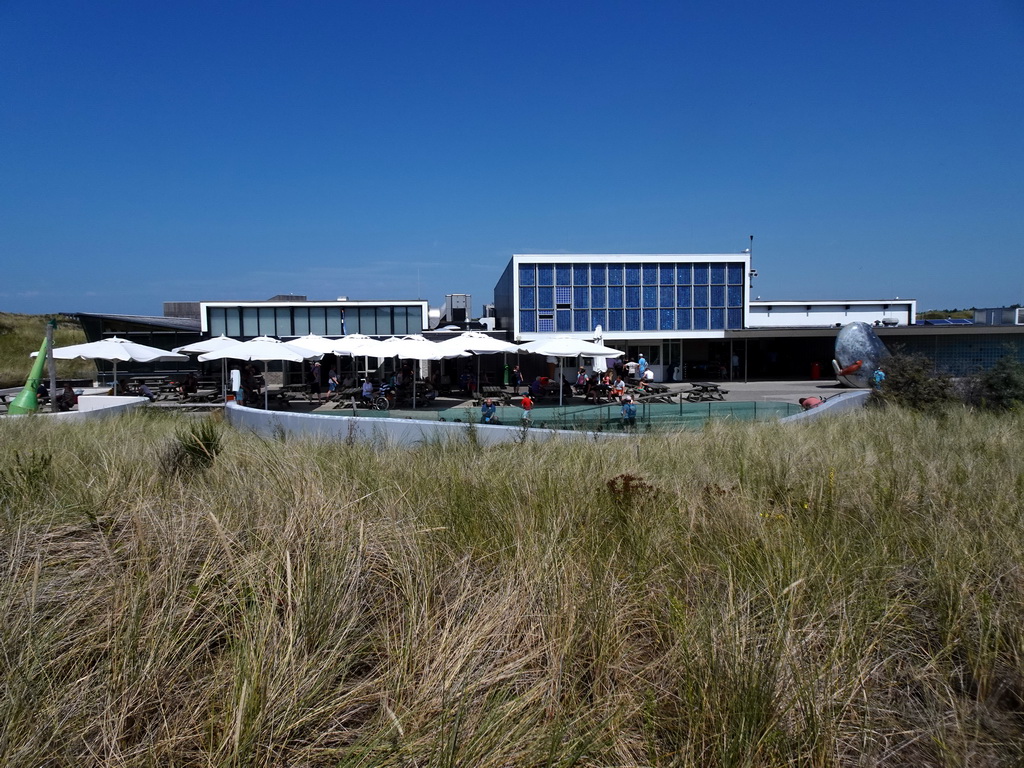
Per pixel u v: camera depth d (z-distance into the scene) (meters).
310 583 2.79
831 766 2.13
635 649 2.76
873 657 2.69
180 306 46.19
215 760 1.93
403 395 23.78
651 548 3.78
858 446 7.93
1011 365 16.31
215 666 2.36
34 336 50.19
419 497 4.73
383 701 2.18
